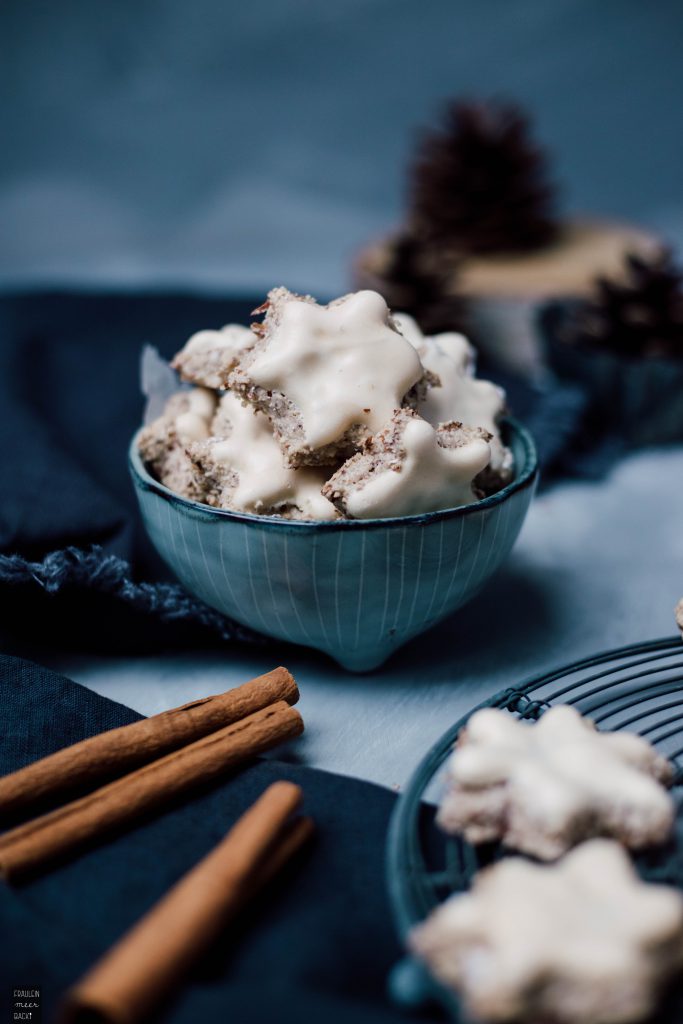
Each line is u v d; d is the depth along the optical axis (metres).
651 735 0.43
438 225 0.79
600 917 0.32
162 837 0.38
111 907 0.36
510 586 0.52
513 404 0.62
